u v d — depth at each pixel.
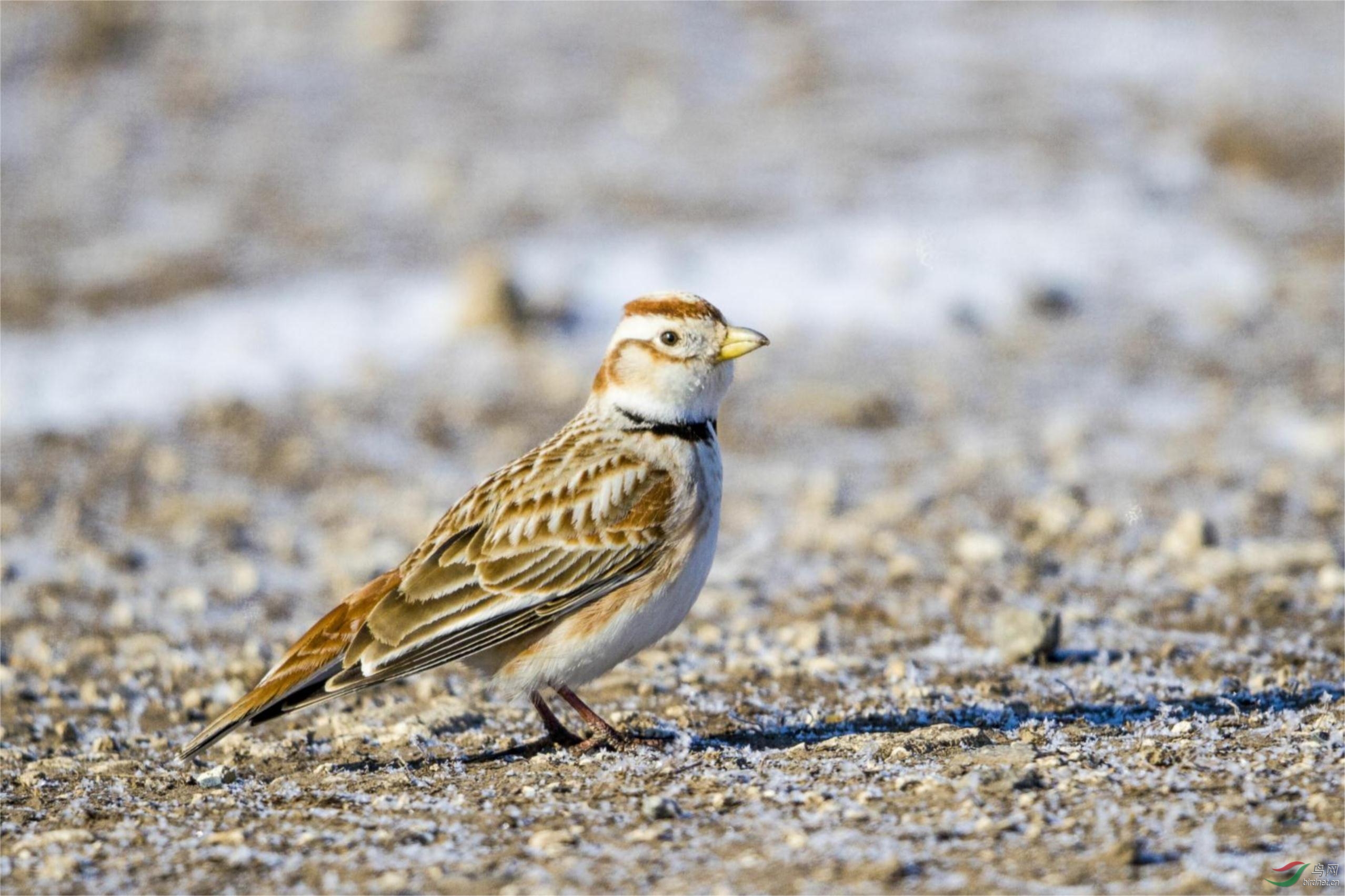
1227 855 6.00
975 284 19.89
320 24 32.12
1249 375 17.30
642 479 7.85
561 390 17.41
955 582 11.70
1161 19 32.03
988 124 25.64
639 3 32.66
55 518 13.88
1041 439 15.62
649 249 21.14
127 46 30.89
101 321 19.94
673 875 6.14
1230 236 21.58
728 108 27.11
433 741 8.59
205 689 9.98
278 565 12.88
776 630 10.76
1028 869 5.98
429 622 7.56
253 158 26.20
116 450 15.84
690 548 7.89
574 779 7.50
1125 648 9.98
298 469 15.32
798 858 6.23
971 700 9.02
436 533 7.96
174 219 23.78
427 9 32.81
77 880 6.41
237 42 31.23
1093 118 26.05
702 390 8.02
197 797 7.54
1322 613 10.55
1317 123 25.88
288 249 22.27
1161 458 14.96
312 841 6.77
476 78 29.30
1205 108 26.16
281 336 19.27
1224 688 8.99
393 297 20.25
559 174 24.61
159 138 27.28
